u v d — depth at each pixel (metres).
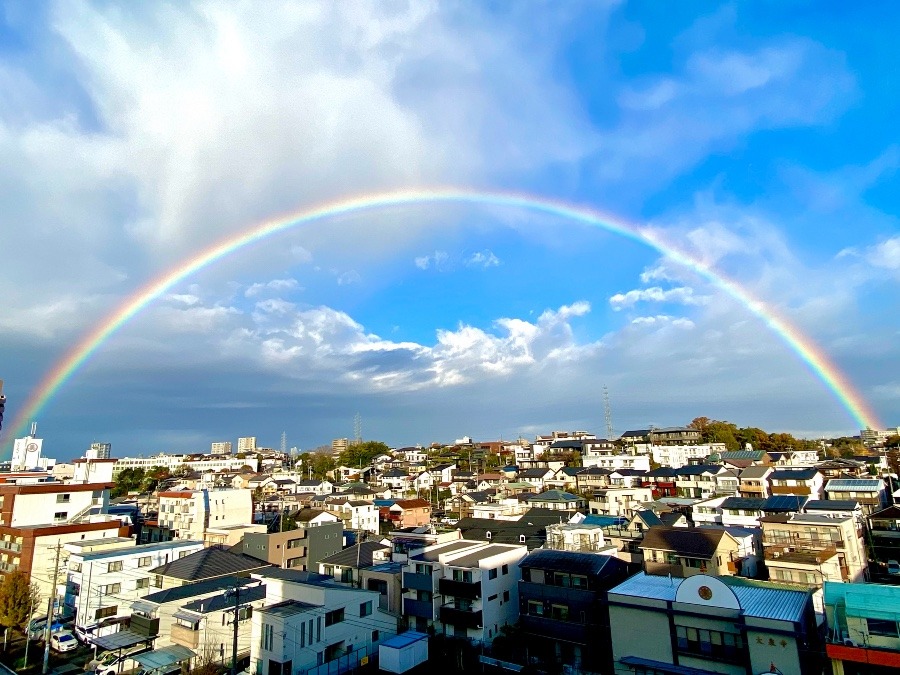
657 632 26.12
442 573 37.50
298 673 29.17
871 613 22.09
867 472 84.75
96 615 38.81
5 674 31.16
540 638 33.12
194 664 30.95
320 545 53.34
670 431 131.88
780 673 22.42
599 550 41.84
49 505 51.25
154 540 66.69
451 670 31.25
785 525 43.22
